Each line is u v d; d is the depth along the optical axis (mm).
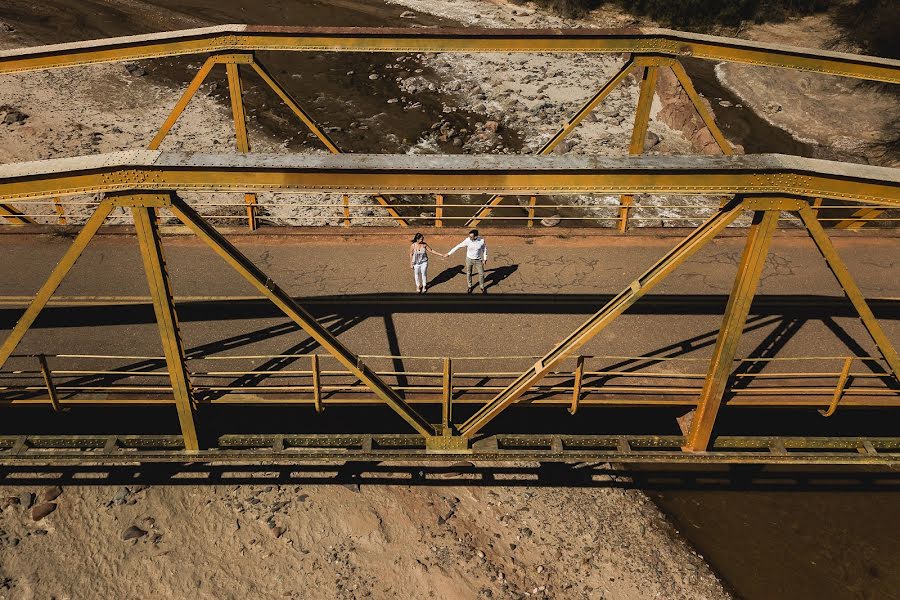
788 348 10758
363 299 11938
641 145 12914
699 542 11352
